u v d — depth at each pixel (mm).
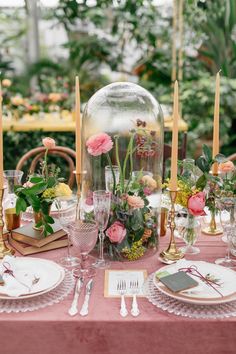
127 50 4852
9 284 1393
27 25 4828
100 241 1614
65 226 1567
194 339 1322
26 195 1642
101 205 1522
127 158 1675
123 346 1330
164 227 1882
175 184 1617
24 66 4871
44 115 4152
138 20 4730
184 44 4594
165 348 1332
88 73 4906
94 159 1714
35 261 1571
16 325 1308
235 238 1650
